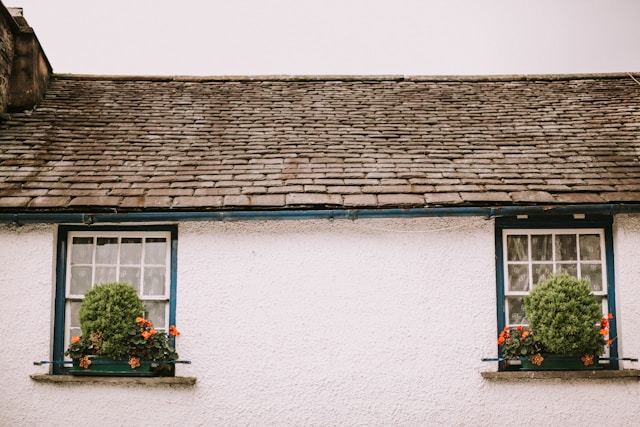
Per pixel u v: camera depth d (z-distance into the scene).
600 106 7.99
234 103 8.12
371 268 5.86
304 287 5.82
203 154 6.62
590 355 5.52
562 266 6.04
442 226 5.88
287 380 5.73
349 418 5.71
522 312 6.00
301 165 6.33
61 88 8.29
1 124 7.12
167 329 5.91
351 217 5.67
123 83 8.66
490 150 6.75
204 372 5.73
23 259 5.77
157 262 6.04
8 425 5.62
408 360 5.75
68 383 5.63
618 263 5.84
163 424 5.64
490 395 5.71
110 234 5.96
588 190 5.77
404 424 5.70
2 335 5.71
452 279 5.84
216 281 5.82
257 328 5.78
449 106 8.08
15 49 7.59
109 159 6.46
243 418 5.70
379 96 8.42
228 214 5.64
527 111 7.89
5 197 5.66
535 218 5.94
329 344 5.77
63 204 5.57
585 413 5.66
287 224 5.88
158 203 5.62
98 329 5.33
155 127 7.31
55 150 6.61
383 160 6.46
